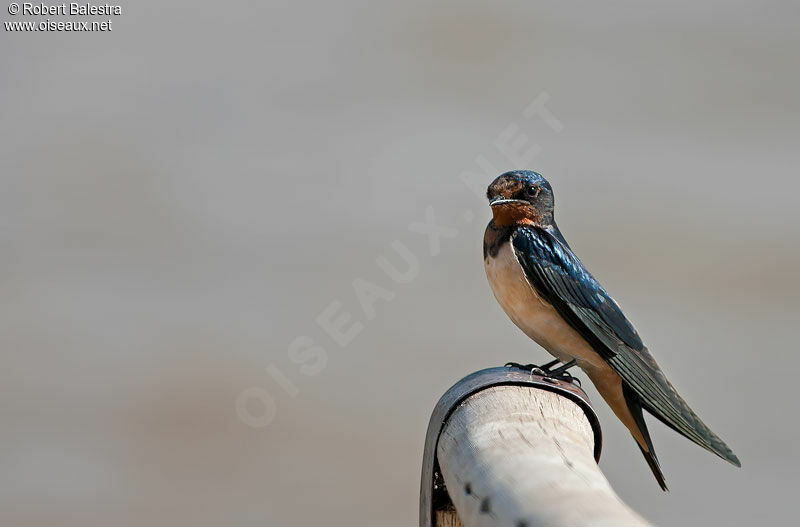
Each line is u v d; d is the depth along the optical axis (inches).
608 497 125.8
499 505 134.0
